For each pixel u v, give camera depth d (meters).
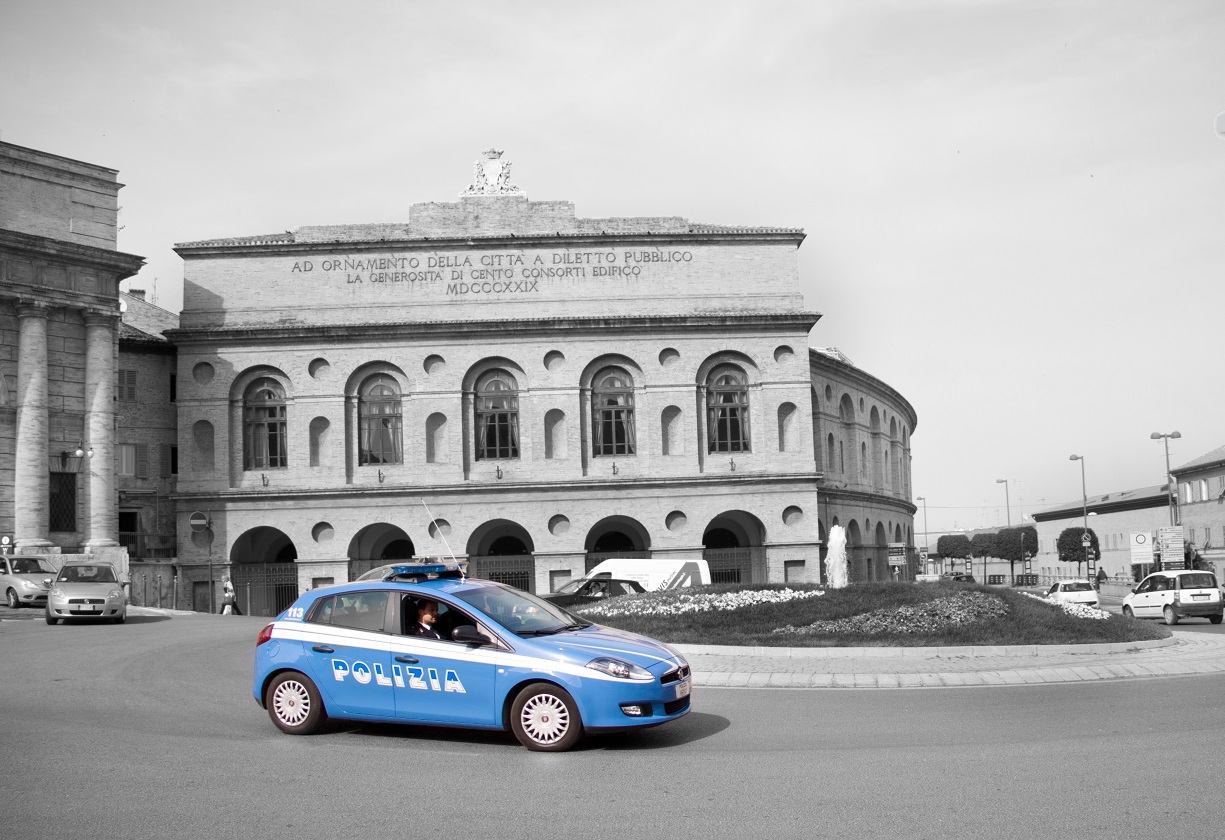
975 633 23.98
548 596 37.50
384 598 14.11
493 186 54.00
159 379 53.84
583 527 51.19
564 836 9.29
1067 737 13.36
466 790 10.98
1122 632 25.17
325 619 14.30
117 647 25.72
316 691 14.09
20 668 21.58
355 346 51.59
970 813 9.73
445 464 51.28
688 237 53.16
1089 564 97.69
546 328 51.81
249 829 9.62
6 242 43.06
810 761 12.13
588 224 54.34
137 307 61.28
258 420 51.72
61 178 46.25
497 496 51.16
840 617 25.48
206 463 51.16
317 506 50.91
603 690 12.76
